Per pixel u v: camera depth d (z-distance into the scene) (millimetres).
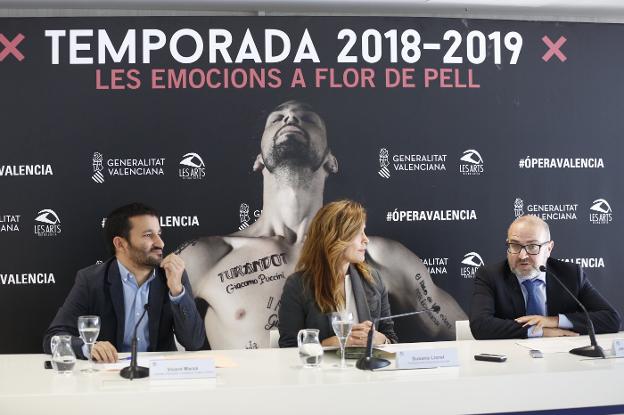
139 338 3361
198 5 4406
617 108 4633
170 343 3428
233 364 2617
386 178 4453
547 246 3549
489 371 2438
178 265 3328
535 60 4574
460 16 4664
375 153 4445
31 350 4262
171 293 3309
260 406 2223
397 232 4457
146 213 3543
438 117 4492
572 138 4594
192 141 4348
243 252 4352
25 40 4281
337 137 4418
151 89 4332
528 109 4562
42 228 4277
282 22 4391
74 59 4301
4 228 4262
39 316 4266
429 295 4461
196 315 3352
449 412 2318
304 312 3365
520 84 4559
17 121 4270
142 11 4441
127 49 4324
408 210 4461
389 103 4453
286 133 4383
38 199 4277
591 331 2773
